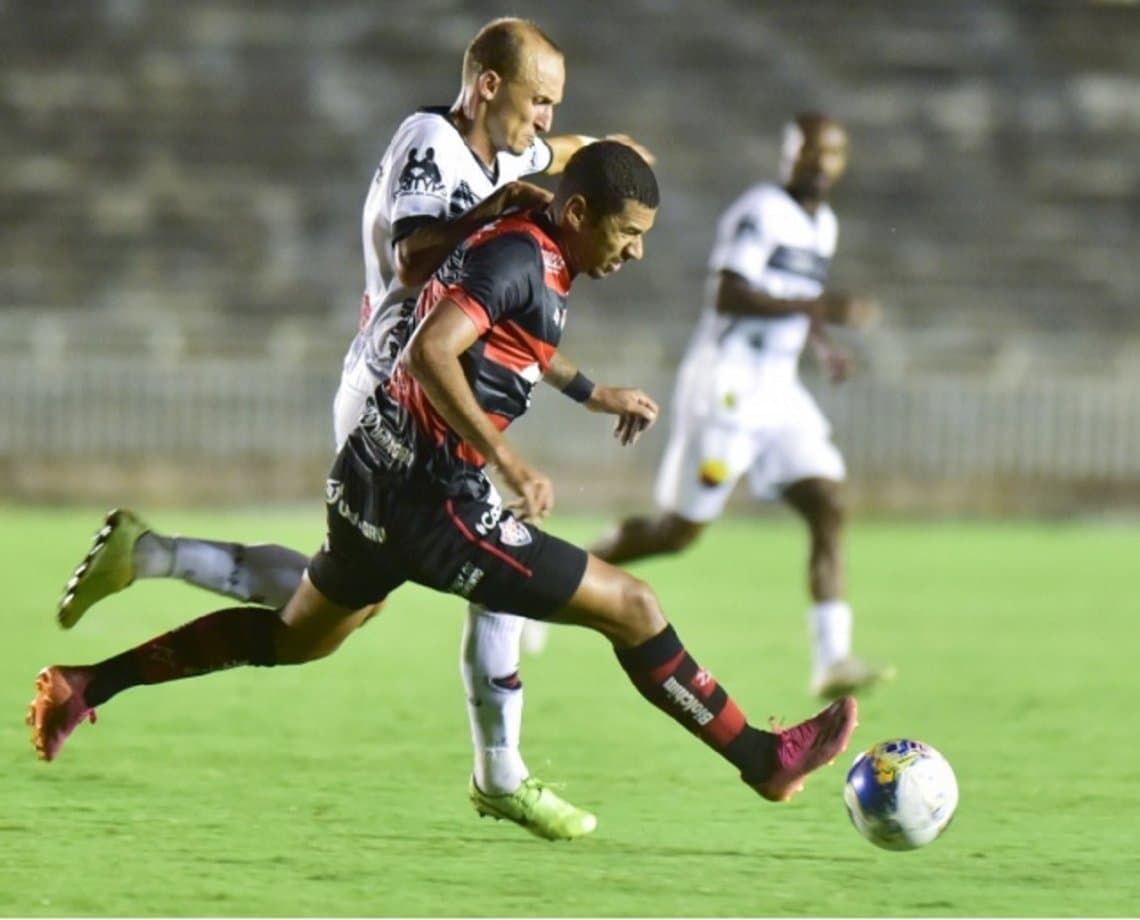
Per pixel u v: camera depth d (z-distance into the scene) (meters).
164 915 16.56
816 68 93.44
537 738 26.78
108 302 80.94
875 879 18.52
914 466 69.94
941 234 87.12
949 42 95.75
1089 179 90.62
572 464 68.62
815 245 32.91
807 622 41.28
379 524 17.48
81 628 38.09
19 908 16.70
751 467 32.44
